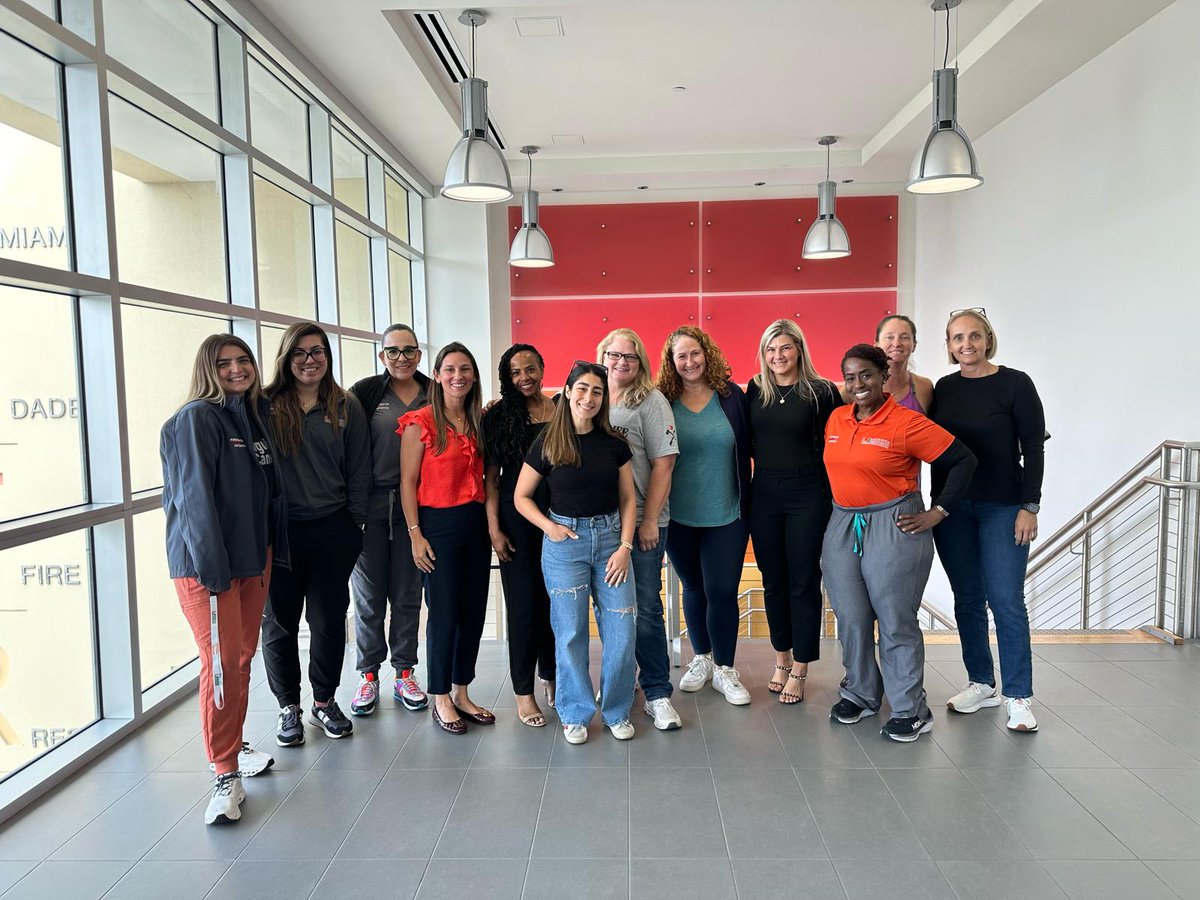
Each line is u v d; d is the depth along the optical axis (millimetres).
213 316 4172
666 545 3557
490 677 3871
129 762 2986
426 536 3174
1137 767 2842
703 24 4957
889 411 3016
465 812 2609
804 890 2174
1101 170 5258
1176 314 4523
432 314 8648
